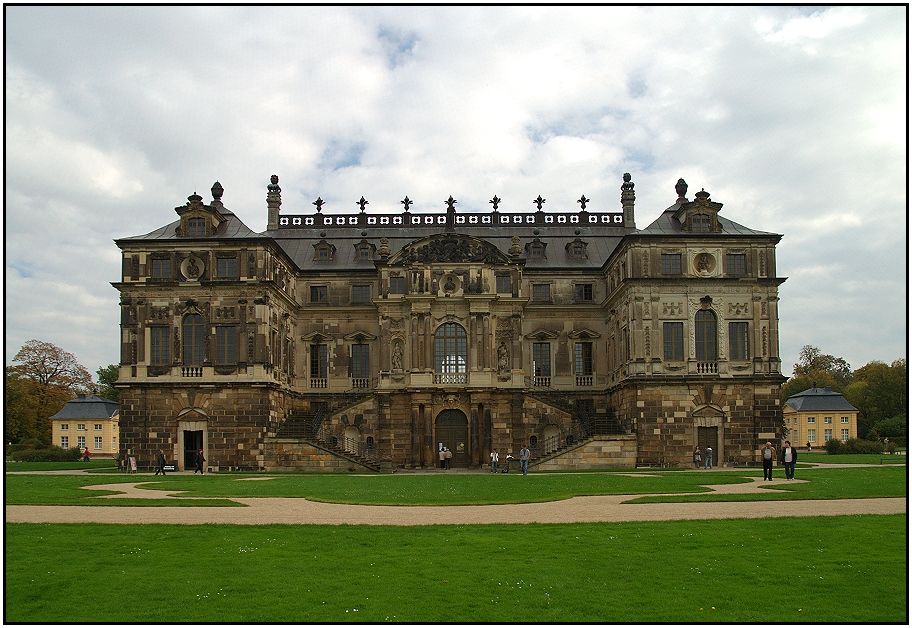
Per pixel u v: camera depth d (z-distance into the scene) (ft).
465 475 209.97
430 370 255.09
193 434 242.99
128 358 244.22
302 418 265.34
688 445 240.94
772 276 247.50
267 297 246.68
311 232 309.42
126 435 241.55
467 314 258.16
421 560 80.07
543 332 281.54
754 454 241.35
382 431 253.85
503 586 70.13
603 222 309.22
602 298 286.25
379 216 311.68
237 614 62.23
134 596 67.36
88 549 86.48
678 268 248.11
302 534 95.35
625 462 240.53
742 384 243.19
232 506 125.29
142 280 247.09
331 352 282.15
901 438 432.66
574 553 83.10
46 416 444.96
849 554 82.12
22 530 98.94
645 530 97.09
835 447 387.96
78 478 194.08
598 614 62.28
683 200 267.59
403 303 260.42
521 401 255.29
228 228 257.96
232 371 242.78
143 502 130.00
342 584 70.95
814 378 620.90
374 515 113.60
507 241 303.27
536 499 133.39
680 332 245.86
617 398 265.13
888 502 125.59
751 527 98.89
